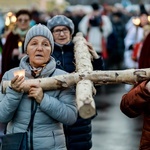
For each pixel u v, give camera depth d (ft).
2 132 32.35
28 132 23.35
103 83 23.61
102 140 41.24
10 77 24.25
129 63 59.21
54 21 30.37
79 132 29.09
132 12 109.91
